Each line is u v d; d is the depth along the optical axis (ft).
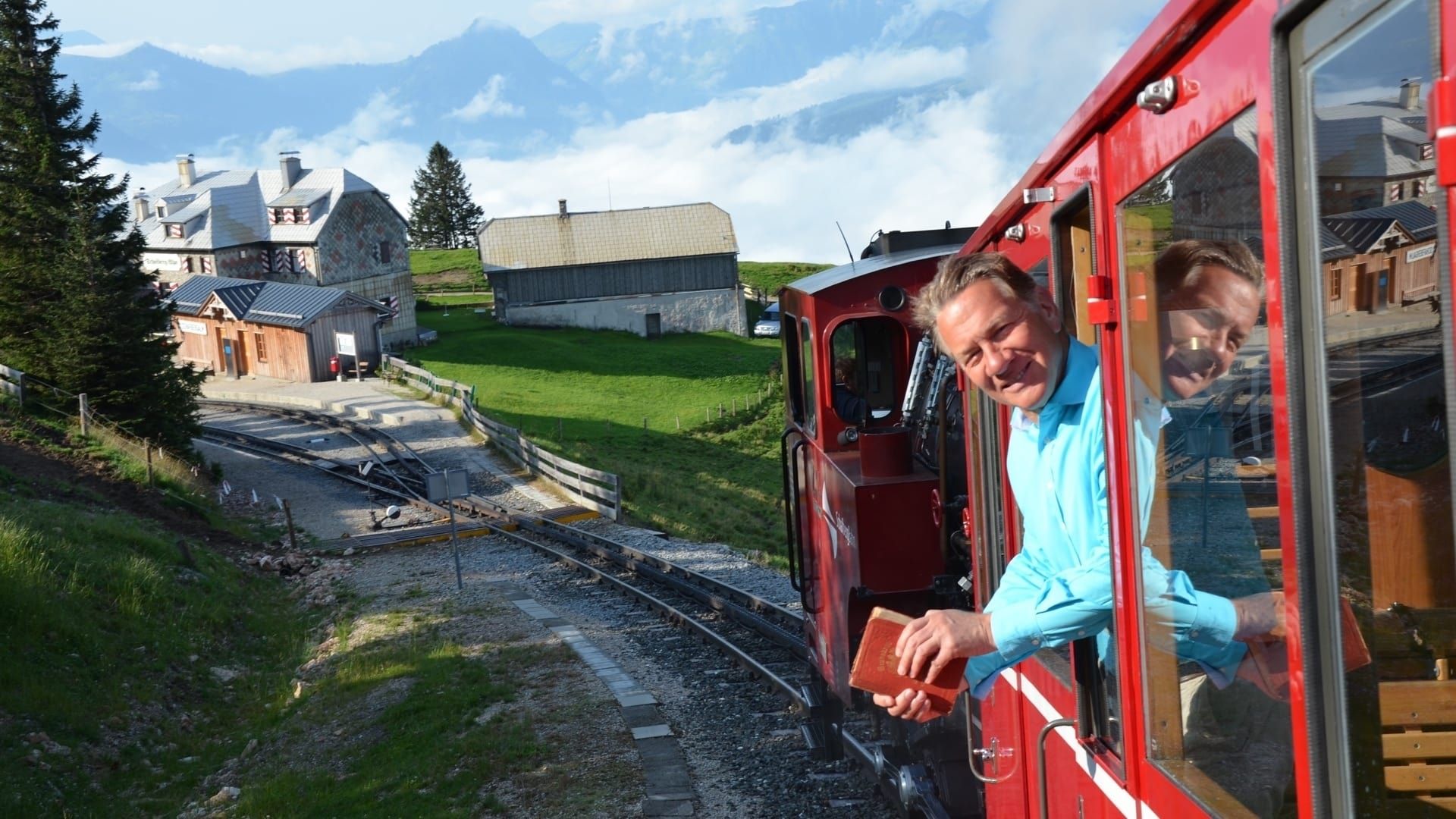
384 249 259.39
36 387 115.55
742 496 138.31
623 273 285.64
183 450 122.93
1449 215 5.17
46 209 116.88
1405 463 5.75
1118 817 10.93
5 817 40.04
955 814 24.07
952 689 10.43
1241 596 7.75
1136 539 9.59
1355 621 6.31
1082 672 11.44
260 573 86.79
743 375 235.20
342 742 46.50
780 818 32.83
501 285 281.54
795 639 51.98
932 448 26.68
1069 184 11.18
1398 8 5.47
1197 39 7.91
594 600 68.69
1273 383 6.93
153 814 43.52
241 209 259.80
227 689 59.31
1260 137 6.92
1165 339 8.75
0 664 50.08
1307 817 6.93
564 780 38.04
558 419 183.62
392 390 189.98
